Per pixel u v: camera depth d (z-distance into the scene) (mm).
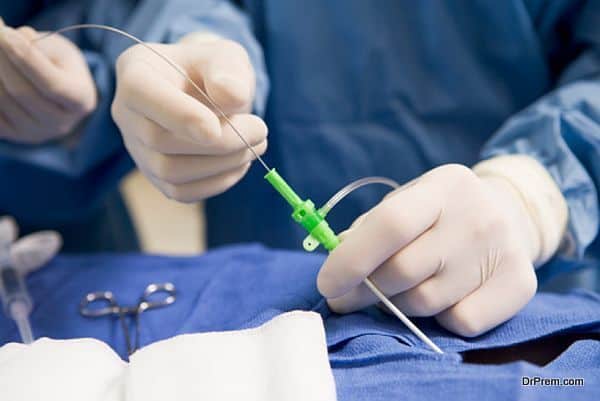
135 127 623
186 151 612
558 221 687
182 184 653
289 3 1020
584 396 437
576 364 505
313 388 413
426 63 1029
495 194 619
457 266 558
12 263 733
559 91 817
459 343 546
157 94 564
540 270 780
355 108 1071
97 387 435
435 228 560
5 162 1084
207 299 641
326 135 1083
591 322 544
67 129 898
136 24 963
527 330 558
